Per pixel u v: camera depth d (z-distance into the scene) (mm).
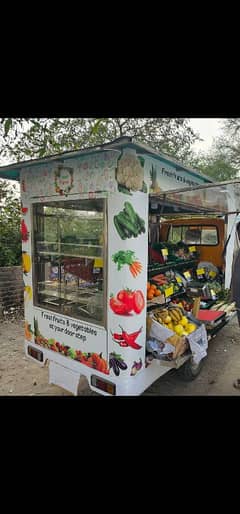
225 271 5289
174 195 3223
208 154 15430
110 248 2404
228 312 4223
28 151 4203
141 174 2404
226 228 5301
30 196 3041
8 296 6160
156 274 3594
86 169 2486
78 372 2766
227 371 3914
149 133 8211
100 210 2475
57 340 2951
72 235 2824
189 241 5762
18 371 3869
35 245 3094
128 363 2416
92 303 2688
